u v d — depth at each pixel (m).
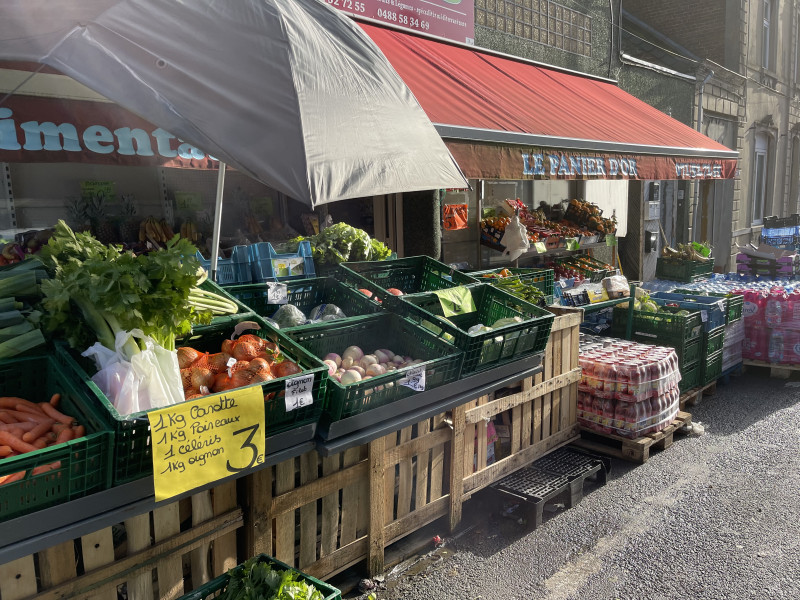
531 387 4.66
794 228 14.17
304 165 2.17
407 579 3.68
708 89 14.16
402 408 2.94
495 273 5.88
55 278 2.38
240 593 2.45
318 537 3.44
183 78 2.34
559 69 9.80
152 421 1.97
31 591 2.26
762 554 3.97
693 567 3.83
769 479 5.02
